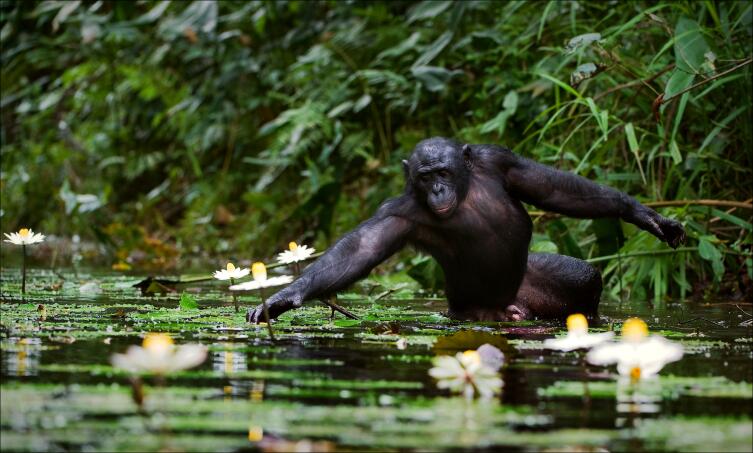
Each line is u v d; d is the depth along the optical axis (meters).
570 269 9.42
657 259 11.94
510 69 15.59
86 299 10.45
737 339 7.24
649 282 12.49
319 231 18.56
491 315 9.62
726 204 11.37
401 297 11.84
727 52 11.80
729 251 11.67
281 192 19.22
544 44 15.44
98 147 24.83
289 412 4.42
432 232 9.31
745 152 12.27
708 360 6.15
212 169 22.75
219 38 21.45
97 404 4.54
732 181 12.78
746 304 10.86
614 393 4.95
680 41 11.50
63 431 4.04
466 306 9.66
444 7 15.88
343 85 18.88
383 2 19.25
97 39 23.66
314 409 4.49
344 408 4.52
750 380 5.36
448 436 4.00
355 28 19.56
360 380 5.29
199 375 5.41
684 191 12.36
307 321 8.52
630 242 12.19
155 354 4.00
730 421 4.32
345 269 8.66
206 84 22.73
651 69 12.38
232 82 22.23
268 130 18.98
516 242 9.29
